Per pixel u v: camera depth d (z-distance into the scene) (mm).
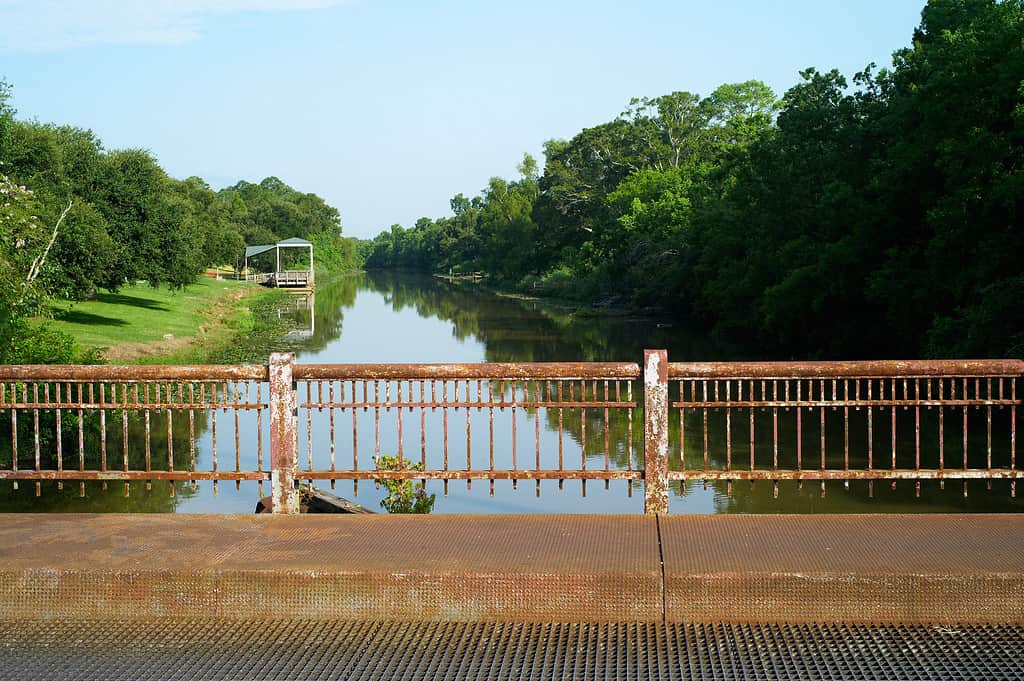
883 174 26672
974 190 21500
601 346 37844
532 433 18078
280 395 6035
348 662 4359
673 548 5238
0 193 17672
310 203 149750
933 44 27391
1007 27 22375
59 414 6102
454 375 5984
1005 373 5781
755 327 37938
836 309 31062
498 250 99875
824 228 31594
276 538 5504
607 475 5988
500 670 4246
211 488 13484
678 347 37562
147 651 4516
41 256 19562
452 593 4859
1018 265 20969
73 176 34156
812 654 4371
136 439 17156
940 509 12766
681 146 77500
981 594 4715
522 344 38531
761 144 35875
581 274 70438
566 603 4824
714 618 4789
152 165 37344
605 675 4176
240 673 4254
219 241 69000
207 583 4930
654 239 53656
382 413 20000
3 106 25188
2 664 4383
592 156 80938
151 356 28406
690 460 15914
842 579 4754
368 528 5707
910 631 4625
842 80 33125
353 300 72812
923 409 19875
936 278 23469
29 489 13320
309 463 6102
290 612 4910
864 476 5887
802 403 5883
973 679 4090
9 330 16375
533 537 5492
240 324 44031
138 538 5516
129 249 34969
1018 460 15594
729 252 40656
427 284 110000
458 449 16766
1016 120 20359
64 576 4957
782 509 12766
